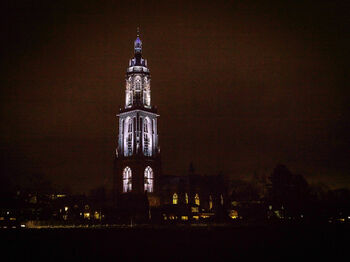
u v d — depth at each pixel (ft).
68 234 290.15
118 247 204.23
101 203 610.65
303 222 517.55
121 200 603.26
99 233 305.53
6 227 426.10
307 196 582.76
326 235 271.69
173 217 596.70
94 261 160.76
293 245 211.82
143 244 218.38
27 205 514.68
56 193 603.67
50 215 526.57
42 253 182.19
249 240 238.07
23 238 256.52
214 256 171.12
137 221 535.60
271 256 169.48
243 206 646.74
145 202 585.63
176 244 217.36
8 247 204.95
